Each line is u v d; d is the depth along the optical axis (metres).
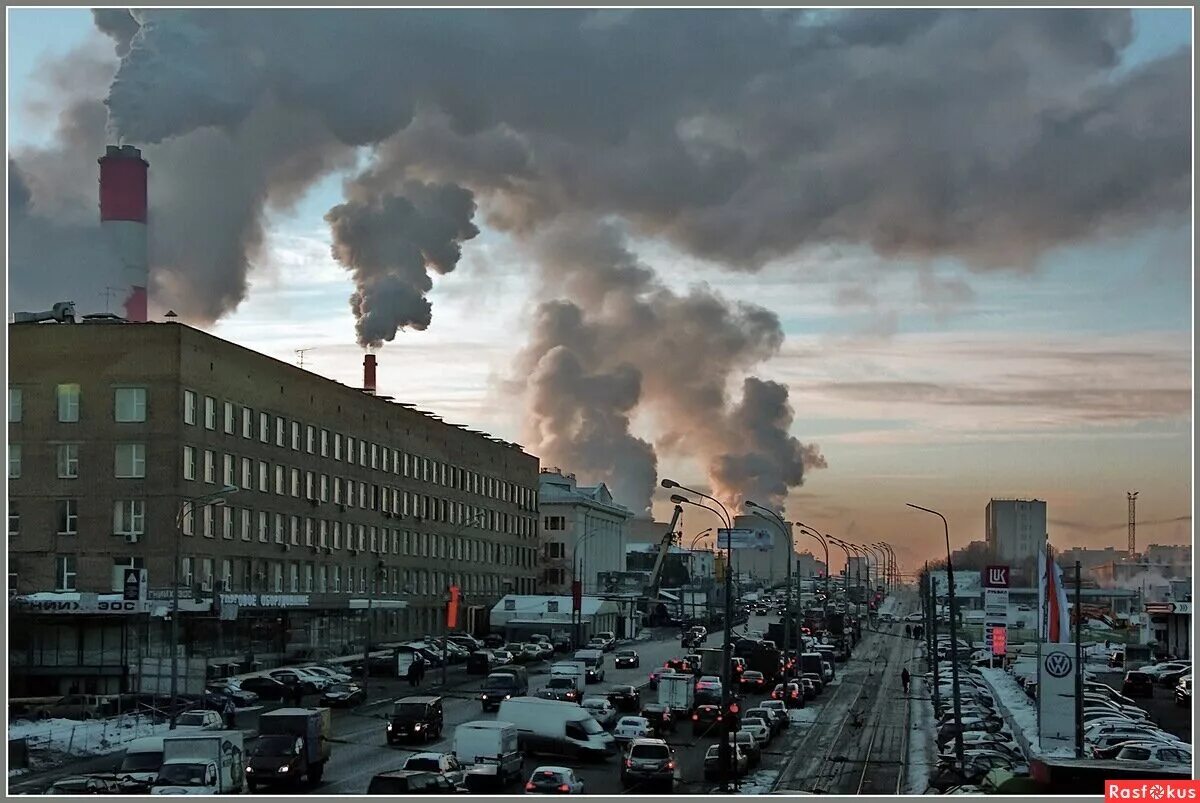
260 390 102.94
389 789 42.34
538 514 183.75
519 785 52.41
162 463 89.00
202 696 74.69
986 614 126.81
